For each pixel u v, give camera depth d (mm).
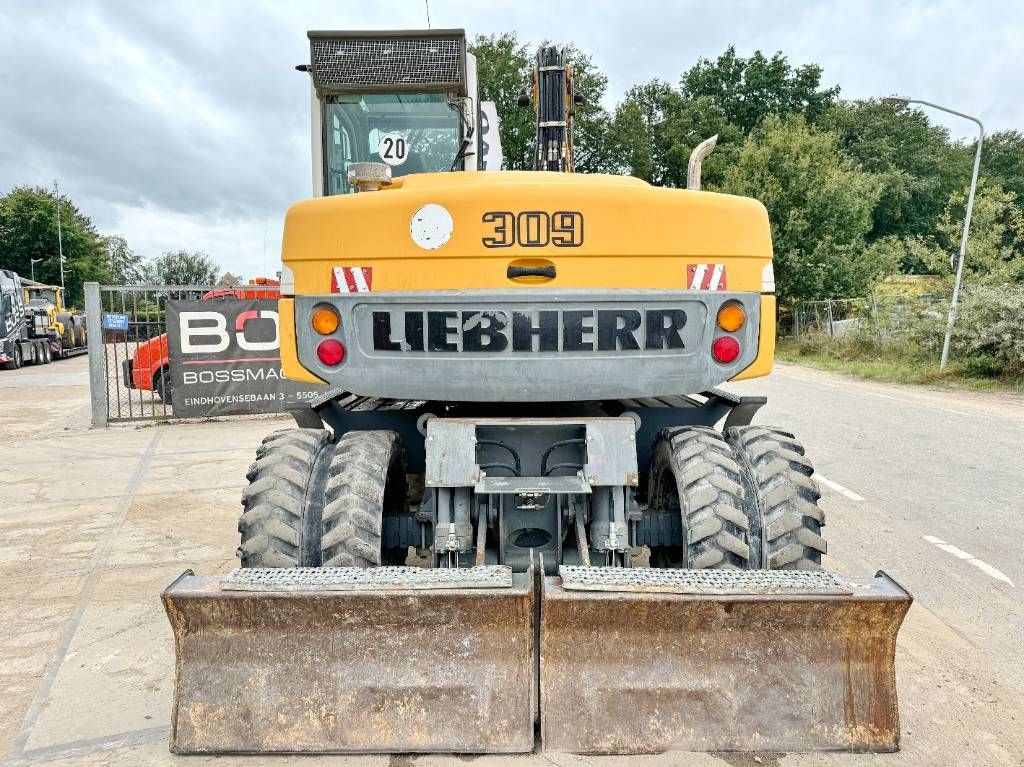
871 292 26984
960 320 17312
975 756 3062
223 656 2814
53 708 3471
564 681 2791
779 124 31250
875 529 6074
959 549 5602
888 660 2797
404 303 3291
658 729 2771
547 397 3318
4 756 3088
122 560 5516
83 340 35531
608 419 3326
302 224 3330
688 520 3217
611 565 3324
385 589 2723
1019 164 60031
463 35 5570
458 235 3217
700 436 3527
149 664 3906
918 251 20984
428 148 6043
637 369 3324
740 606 2736
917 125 57938
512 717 2783
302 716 2789
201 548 5777
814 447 9367
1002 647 4078
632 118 45906
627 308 3299
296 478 3332
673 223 3268
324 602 2744
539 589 2938
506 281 3240
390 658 2803
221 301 11438
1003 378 16234
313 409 3943
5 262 73500
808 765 2906
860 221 30266
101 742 3178
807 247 29391
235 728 2789
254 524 3229
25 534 6148
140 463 8797
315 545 3234
